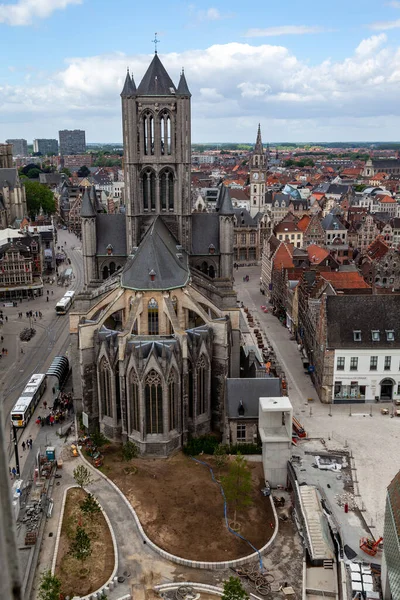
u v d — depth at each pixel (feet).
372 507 231.30
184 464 261.85
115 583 189.06
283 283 493.77
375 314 325.62
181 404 271.90
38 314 515.09
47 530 215.51
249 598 182.39
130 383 264.31
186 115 358.84
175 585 188.85
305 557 200.75
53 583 171.32
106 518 222.07
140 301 284.41
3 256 570.87
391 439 285.43
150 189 376.07
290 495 240.94
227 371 290.76
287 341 438.40
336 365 321.32
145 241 316.19
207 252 393.91
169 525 218.38
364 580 185.78
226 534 213.46
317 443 280.92
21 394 324.60
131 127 358.23
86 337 280.31
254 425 272.31
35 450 275.39
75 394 303.89
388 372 322.75
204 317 287.07
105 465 261.24
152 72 360.89
